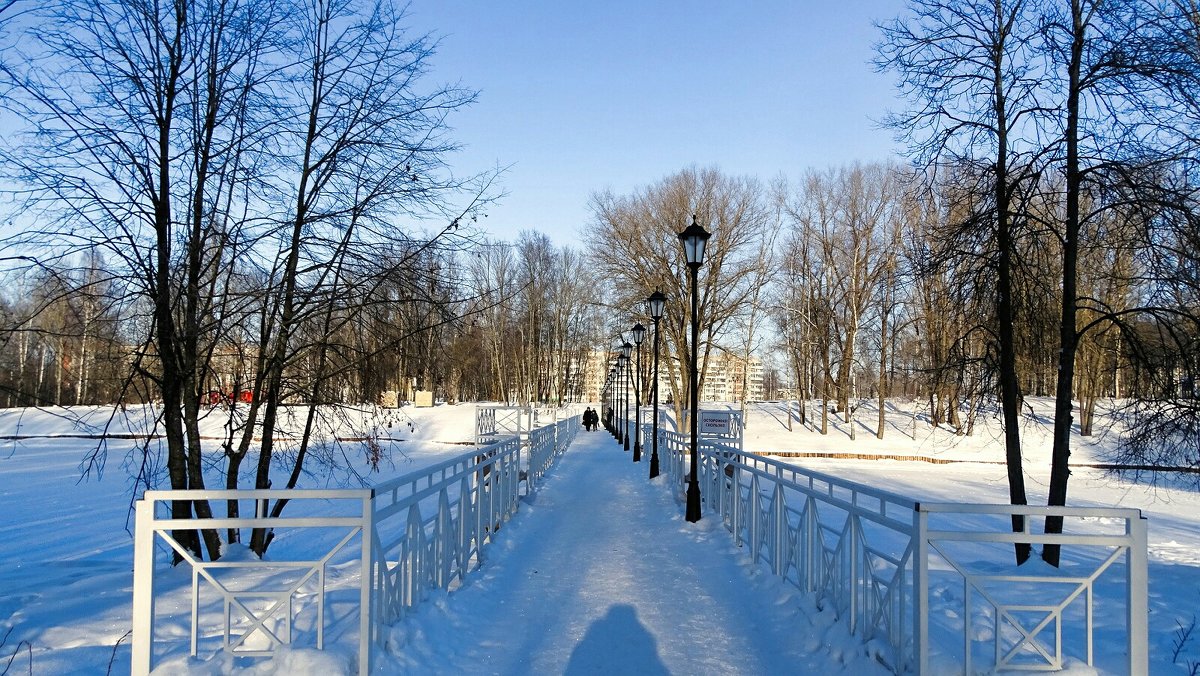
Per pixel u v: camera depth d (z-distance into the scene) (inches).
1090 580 169.0
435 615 233.5
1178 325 342.6
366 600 172.7
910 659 176.1
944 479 954.1
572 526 455.8
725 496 435.5
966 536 166.9
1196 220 306.2
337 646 179.5
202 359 315.9
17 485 732.7
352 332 335.3
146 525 171.0
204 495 172.2
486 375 2255.2
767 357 1971.0
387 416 349.7
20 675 174.7
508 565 337.1
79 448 1195.9
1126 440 457.4
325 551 377.7
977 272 356.5
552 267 2370.8
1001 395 363.3
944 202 496.1
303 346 318.7
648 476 789.9
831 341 1697.8
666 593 286.4
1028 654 179.8
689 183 1381.6
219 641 192.5
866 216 1518.2
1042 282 364.8
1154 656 189.3
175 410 292.8
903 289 1058.7
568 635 234.2
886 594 189.9
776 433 1590.8
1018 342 374.9
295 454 375.6
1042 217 371.9
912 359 1395.2
